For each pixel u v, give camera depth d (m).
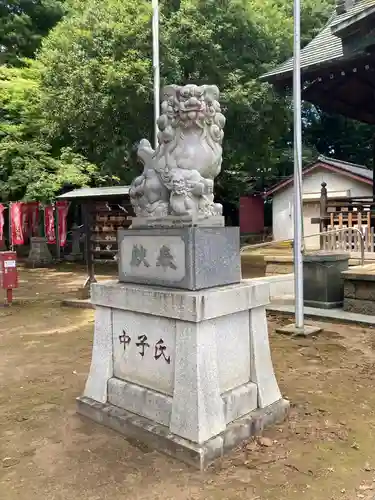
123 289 3.76
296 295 6.70
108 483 3.02
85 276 14.58
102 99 13.06
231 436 3.40
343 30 8.75
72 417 4.04
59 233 16.61
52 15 22.58
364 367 5.25
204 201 3.69
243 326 3.75
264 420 3.71
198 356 3.23
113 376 3.99
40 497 2.89
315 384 4.73
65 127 15.27
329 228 11.54
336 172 22.33
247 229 28.28
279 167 27.80
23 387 4.86
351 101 12.46
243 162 18.05
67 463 3.27
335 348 5.96
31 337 7.05
